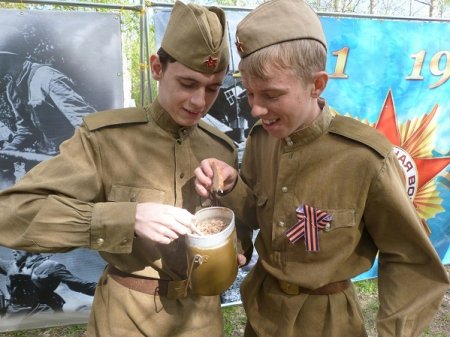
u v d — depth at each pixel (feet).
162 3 7.39
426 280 3.82
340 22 8.29
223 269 3.66
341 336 4.24
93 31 7.29
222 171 4.17
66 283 8.26
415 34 8.71
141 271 4.28
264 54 3.19
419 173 9.52
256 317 4.61
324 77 3.44
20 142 7.33
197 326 4.60
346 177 3.78
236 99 7.95
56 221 3.58
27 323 8.23
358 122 3.98
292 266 4.11
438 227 9.98
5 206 3.77
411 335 3.75
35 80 7.21
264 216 4.38
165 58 3.92
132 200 4.17
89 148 4.12
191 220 3.57
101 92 7.50
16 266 7.98
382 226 3.88
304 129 3.85
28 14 6.99
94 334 4.51
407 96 8.98
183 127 4.37
